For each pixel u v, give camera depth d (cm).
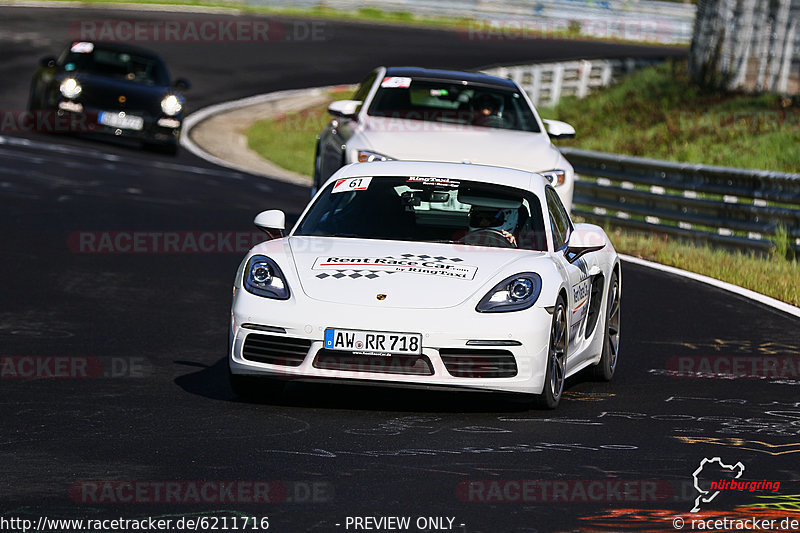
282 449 2091
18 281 3822
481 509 1761
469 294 2428
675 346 3341
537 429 2327
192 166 7525
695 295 4175
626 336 3466
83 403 2422
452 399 2616
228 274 4222
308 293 2428
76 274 4012
